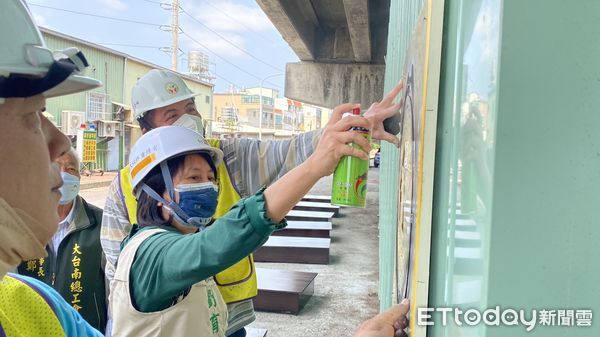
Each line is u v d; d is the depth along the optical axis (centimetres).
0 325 92
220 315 175
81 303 241
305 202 1295
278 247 702
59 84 79
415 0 138
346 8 635
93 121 2211
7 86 74
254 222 124
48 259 245
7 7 75
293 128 7288
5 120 77
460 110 74
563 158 56
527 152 57
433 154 88
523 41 56
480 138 63
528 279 57
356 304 521
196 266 125
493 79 58
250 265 244
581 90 56
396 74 272
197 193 159
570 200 56
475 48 67
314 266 686
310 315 487
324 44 962
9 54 73
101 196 1602
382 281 357
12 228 77
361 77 955
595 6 55
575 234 56
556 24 56
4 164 77
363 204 142
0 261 79
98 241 247
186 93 250
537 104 56
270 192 129
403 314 110
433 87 87
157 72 252
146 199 161
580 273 56
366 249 803
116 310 142
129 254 142
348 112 147
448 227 80
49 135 86
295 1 771
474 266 64
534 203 57
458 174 74
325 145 136
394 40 312
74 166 238
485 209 60
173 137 162
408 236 114
